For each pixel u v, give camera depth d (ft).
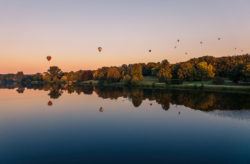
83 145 43.09
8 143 44.96
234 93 142.61
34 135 50.88
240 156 36.35
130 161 34.81
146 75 424.87
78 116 74.28
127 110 85.15
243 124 58.65
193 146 41.65
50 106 99.71
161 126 58.08
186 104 98.27
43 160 35.70
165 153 38.11
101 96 145.18
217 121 62.75
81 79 439.22
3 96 152.97
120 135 49.93
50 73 555.28
